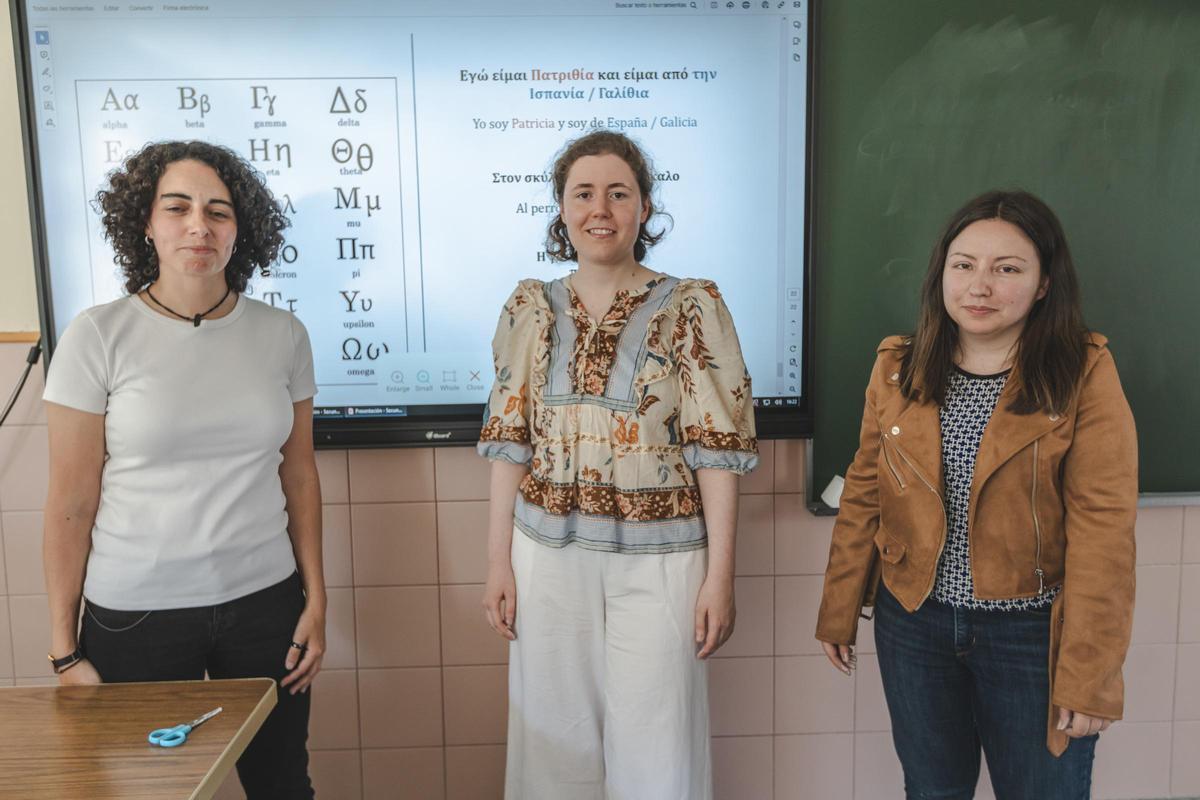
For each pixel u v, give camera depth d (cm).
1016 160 174
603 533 135
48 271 168
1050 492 118
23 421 174
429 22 167
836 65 171
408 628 185
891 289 177
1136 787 195
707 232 174
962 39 171
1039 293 119
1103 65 172
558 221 148
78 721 97
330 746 188
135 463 123
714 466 133
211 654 131
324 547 182
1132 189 175
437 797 191
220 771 88
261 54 166
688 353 134
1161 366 179
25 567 178
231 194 129
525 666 143
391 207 171
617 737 139
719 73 170
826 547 186
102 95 165
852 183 174
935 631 128
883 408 132
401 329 174
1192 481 183
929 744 132
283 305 173
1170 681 192
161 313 126
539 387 140
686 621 137
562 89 170
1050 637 119
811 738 192
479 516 183
